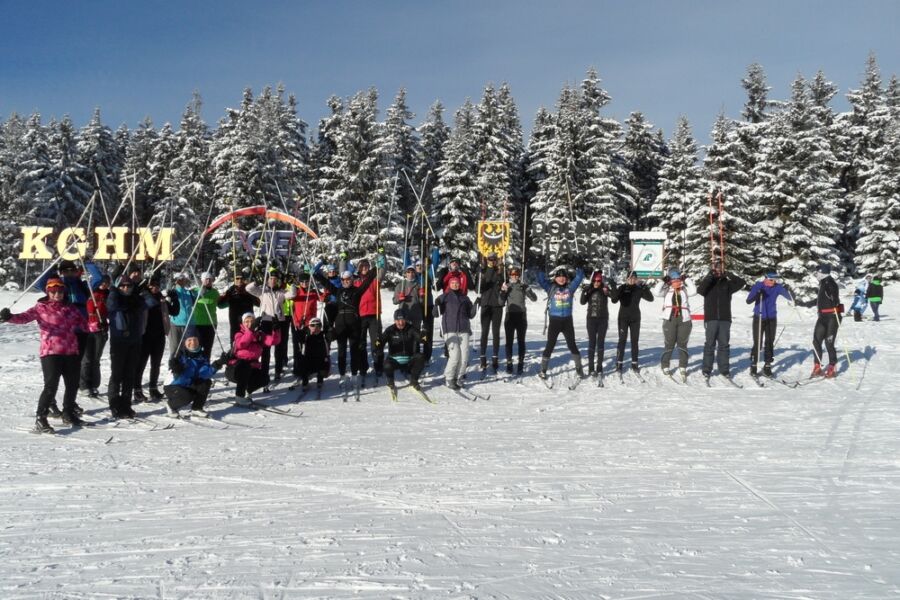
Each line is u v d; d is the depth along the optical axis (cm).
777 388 1070
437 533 434
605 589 349
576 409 912
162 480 566
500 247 2825
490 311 1195
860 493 523
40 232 3362
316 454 659
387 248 3741
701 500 505
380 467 607
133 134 5609
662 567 377
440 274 1291
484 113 4500
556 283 1141
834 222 3712
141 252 977
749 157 4328
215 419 841
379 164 3941
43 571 375
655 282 3641
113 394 827
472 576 365
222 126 4662
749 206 3916
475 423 821
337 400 980
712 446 689
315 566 379
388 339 1006
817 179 3781
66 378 778
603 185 3972
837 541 417
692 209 3972
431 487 541
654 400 976
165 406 919
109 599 339
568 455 652
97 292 946
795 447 683
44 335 762
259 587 352
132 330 828
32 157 4428
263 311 1062
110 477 577
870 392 1022
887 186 3994
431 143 5447
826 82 5097
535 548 406
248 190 3775
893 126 4059
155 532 439
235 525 452
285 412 888
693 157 4409
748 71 4703
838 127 4731
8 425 795
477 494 522
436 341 1546
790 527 444
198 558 393
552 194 3988
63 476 580
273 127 4309
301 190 4466
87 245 924
